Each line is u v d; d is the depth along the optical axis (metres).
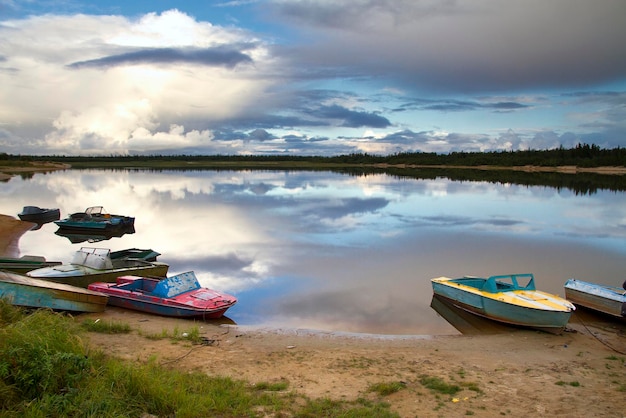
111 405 6.60
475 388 9.14
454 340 13.16
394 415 7.64
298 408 7.85
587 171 142.62
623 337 13.59
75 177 95.50
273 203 49.88
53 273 16.36
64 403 6.41
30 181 81.19
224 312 15.14
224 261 23.72
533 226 35.22
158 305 14.75
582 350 12.28
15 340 7.37
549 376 10.02
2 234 31.61
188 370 9.73
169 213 41.84
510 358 11.44
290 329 14.05
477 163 176.62
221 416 7.18
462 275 21.08
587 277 20.77
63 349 7.95
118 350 10.69
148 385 7.34
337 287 19.11
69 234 32.47
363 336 13.48
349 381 9.51
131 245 28.03
